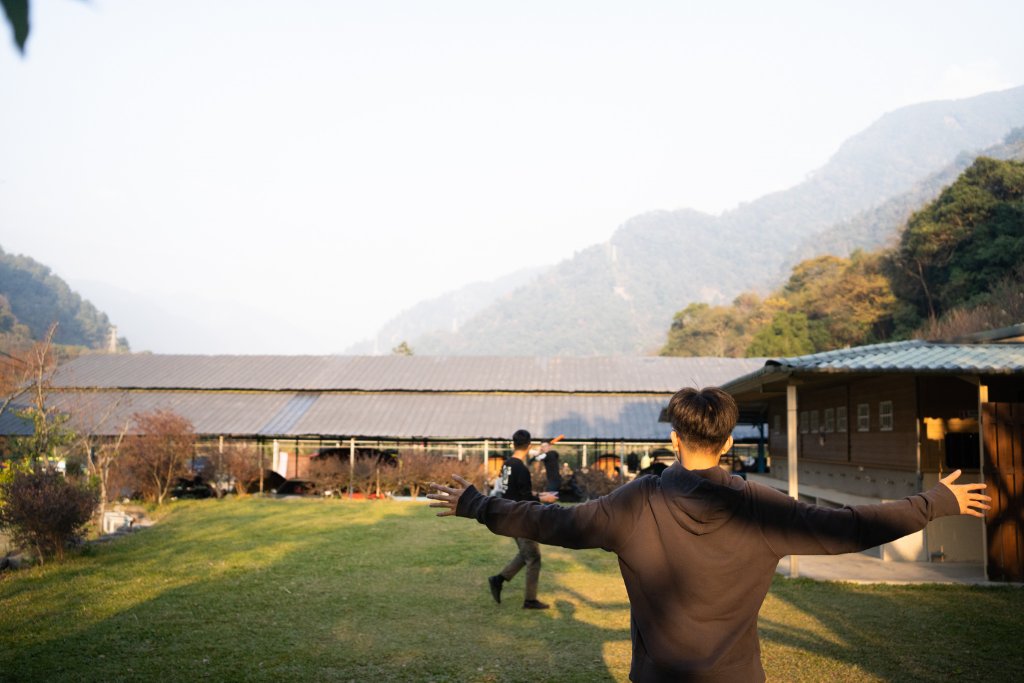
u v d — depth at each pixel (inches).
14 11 33.5
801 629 294.4
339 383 1275.8
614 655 259.0
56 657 251.3
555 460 323.0
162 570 417.4
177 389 1250.6
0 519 438.9
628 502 103.3
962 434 501.7
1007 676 234.2
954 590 375.6
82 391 1159.0
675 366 1347.2
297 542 531.8
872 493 588.7
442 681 230.8
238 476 973.2
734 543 97.0
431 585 380.2
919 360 425.1
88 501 468.8
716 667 95.4
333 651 261.4
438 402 1224.2
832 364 417.4
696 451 103.4
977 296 1353.3
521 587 378.0
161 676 232.4
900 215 7647.6
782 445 927.0
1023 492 393.1
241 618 307.6
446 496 111.0
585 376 1306.6
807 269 3929.6
